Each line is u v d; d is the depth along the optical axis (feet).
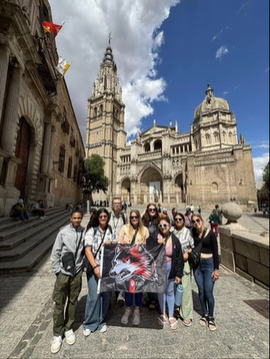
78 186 118.83
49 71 41.60
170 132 175.83
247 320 11.51
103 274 10.22
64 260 9.66
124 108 234.38
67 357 8.43
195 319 11.69
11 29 28.48
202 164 122.62
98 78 234.79
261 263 16.38
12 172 32.35
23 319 11.03
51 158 53.72
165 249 11.40
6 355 8.39
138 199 176.24
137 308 11.21
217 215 32.35
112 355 8.61
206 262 11.51
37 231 29.73
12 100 31.83
